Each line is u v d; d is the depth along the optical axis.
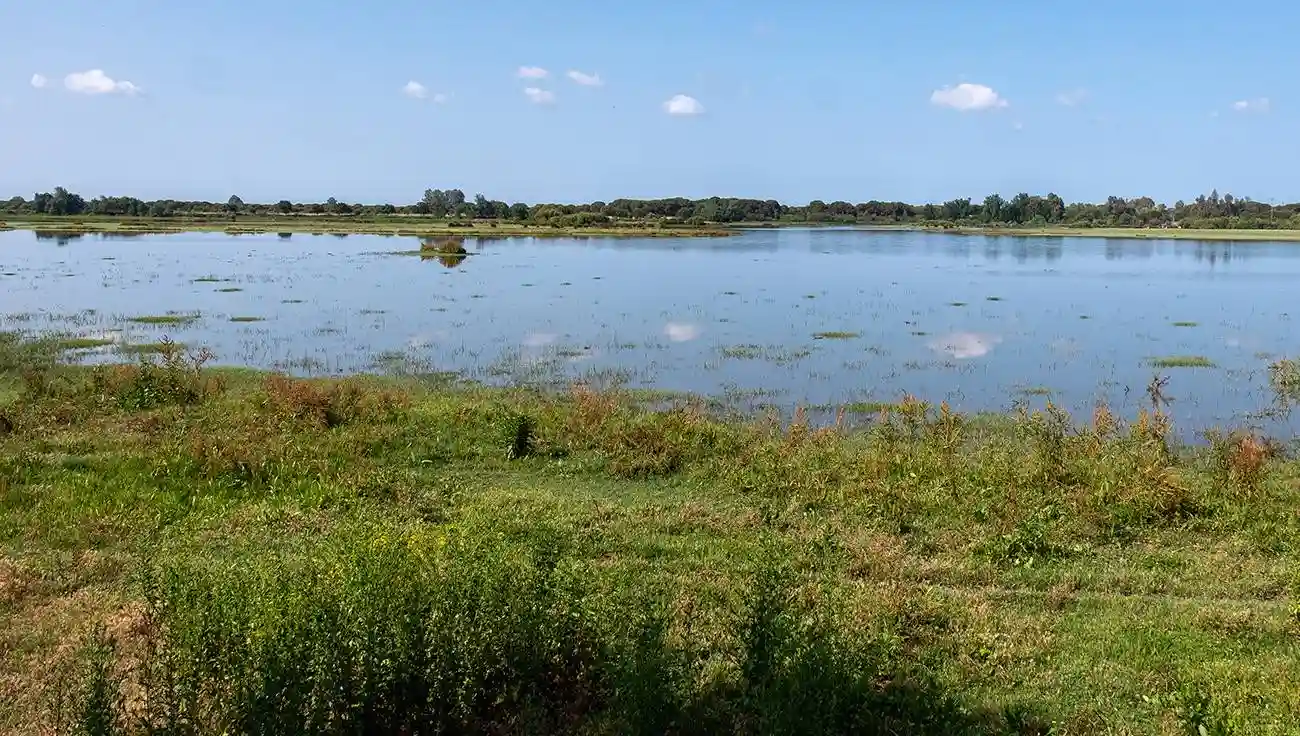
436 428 13.36
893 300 35.50
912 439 13.03
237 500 10.30
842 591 7.73
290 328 26.89
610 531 9.31
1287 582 7.93
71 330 25.66
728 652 6.65
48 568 8.21
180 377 15.86
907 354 22.95
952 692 6.21
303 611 5.51
